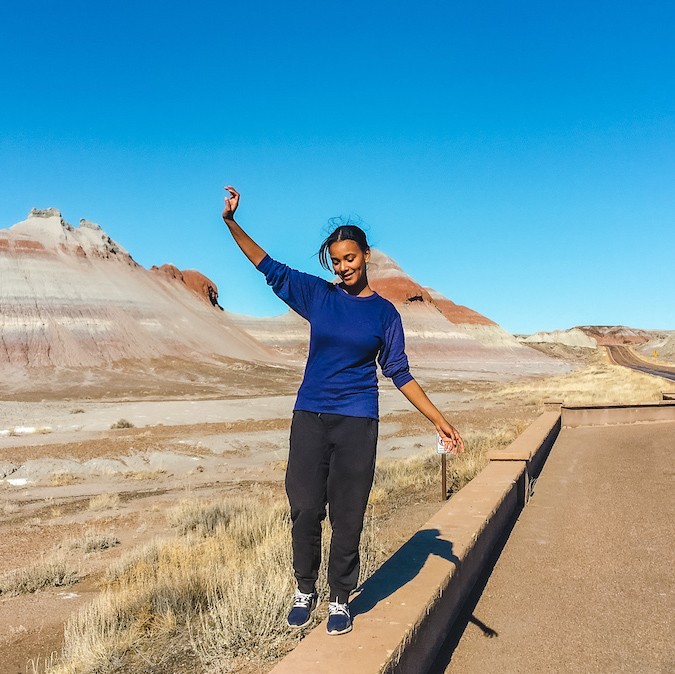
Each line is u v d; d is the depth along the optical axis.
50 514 15.80
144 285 124.00
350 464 2.55
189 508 13.48
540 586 4.41
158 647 5.04
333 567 2.67
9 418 38.38
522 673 3.15
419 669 2.95
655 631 3.54
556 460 10.49
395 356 2.71
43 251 112.62
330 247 2.71
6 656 6.19
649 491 7.37
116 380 79.06
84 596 8.18
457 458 13.13
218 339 118.56
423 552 3.96
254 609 4.51
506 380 81.19
